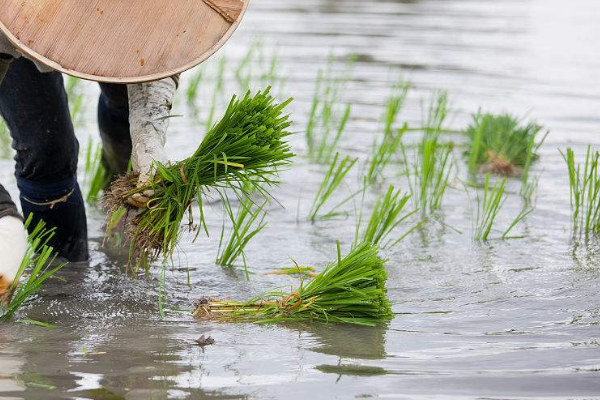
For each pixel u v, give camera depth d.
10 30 6.82
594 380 6.82
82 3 6.94
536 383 6.77
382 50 25.17
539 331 8.00
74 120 16.34
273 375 6.88
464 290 9.19
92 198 12.43
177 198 7.84
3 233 7.77
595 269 9.86
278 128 8.10
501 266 9.99
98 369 6.96
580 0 41.69
